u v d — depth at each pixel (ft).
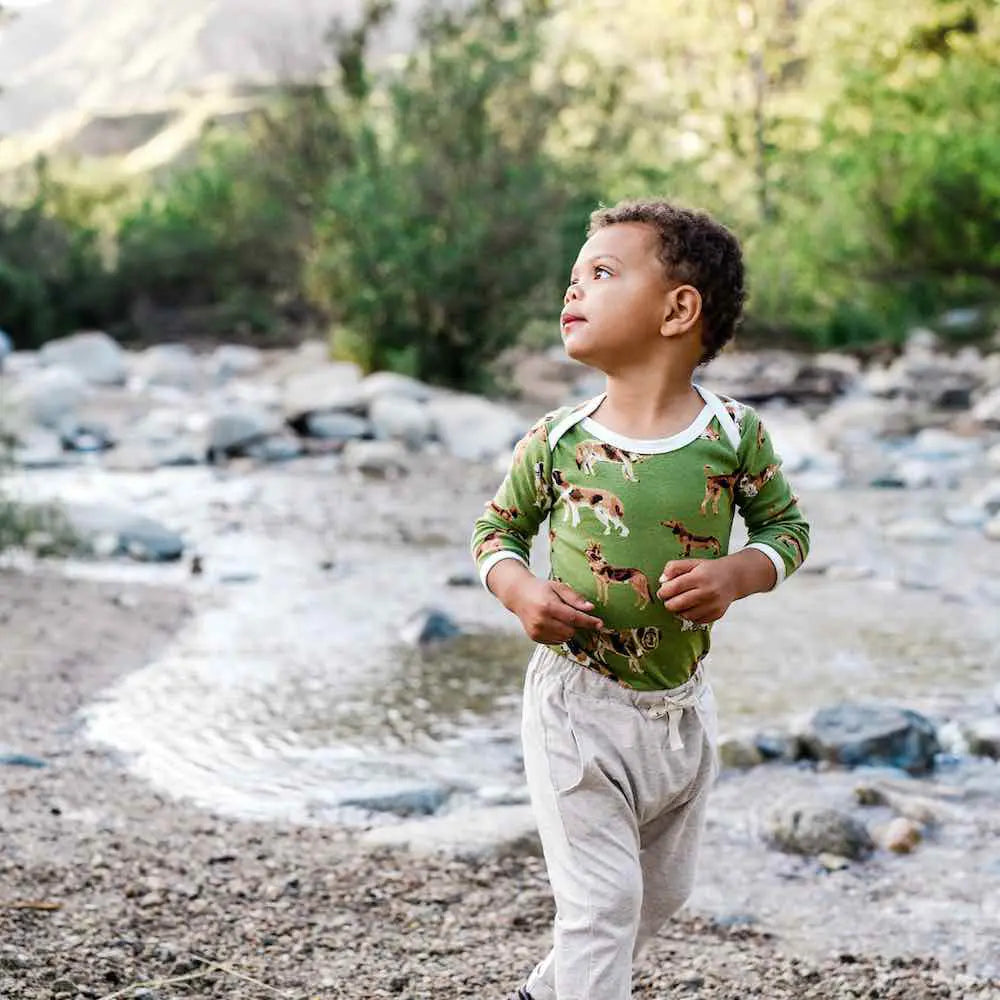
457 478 37.93
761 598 25.76
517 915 12.26
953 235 61.67
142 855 13.38
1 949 10.70
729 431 8.41
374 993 10.50
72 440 40.86
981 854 14.44
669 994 10.75
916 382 52.70
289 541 30.19
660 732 8.33
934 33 75.87
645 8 71.00
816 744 17.34
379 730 18.45
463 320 52.29
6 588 24.72
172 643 22.31
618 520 8.21
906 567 27.86
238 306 70.03
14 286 65.98
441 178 52.47
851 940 12.21
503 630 23.56
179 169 85.15
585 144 56.39
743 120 72.74
